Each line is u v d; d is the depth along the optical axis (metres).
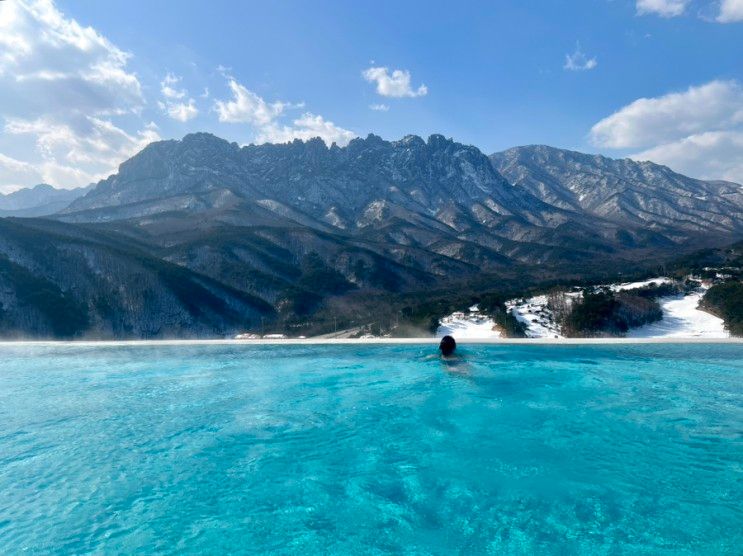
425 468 10.10
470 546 7.17
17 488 9.26
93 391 16.73
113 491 9.13
